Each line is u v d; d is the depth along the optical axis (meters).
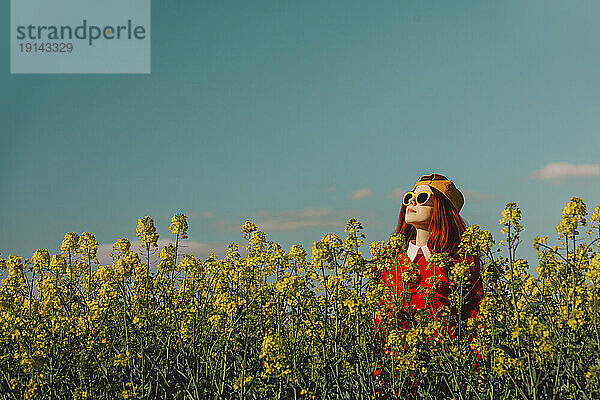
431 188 5.62
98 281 6.23
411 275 4.91
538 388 4.29
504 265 4.80
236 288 5.95
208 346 5.51
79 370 5.22
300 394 4.73
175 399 5.13
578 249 4.71
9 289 6.37
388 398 4.63
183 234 6.43
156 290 6.19
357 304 4.84
